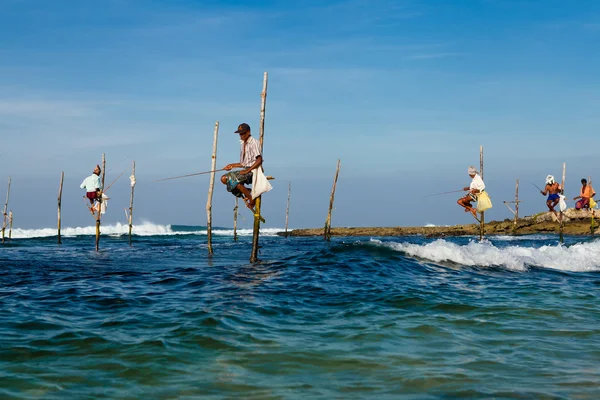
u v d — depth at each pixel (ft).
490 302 29.60
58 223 99.66
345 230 144.05
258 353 19.52
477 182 78.33
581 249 55.93
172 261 53.72
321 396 15.47
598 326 24.13
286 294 31.35
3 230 102.63
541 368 18.06
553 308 28.04
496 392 15.80
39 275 40.04
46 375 17.17
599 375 17.37
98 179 74.54
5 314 25.62
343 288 33.55
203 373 17.40
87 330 22.59
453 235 130.11
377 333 22.53
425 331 23.03
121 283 35.81
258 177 45.55
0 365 18.13
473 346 20.72
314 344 20.76
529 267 45.80
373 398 15.35
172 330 22.56
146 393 15.69
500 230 128.36
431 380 16.81
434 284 35.96
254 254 48.78
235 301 28.86
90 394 15.60
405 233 140.87
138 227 177.68
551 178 97.81
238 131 44.88
